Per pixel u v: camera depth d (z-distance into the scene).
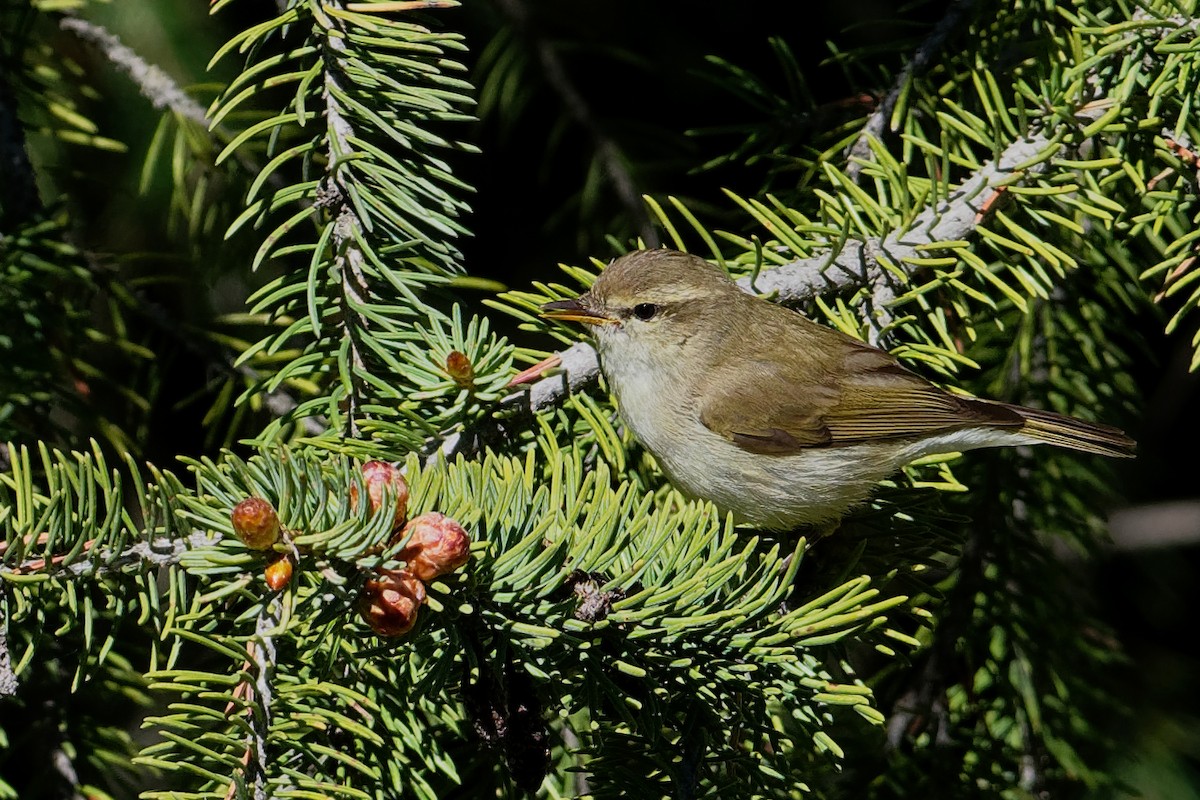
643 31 10.40
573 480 5.15
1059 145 6.47
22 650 6.40
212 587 4.57
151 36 8.66
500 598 4.51
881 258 6.65
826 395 6.92
